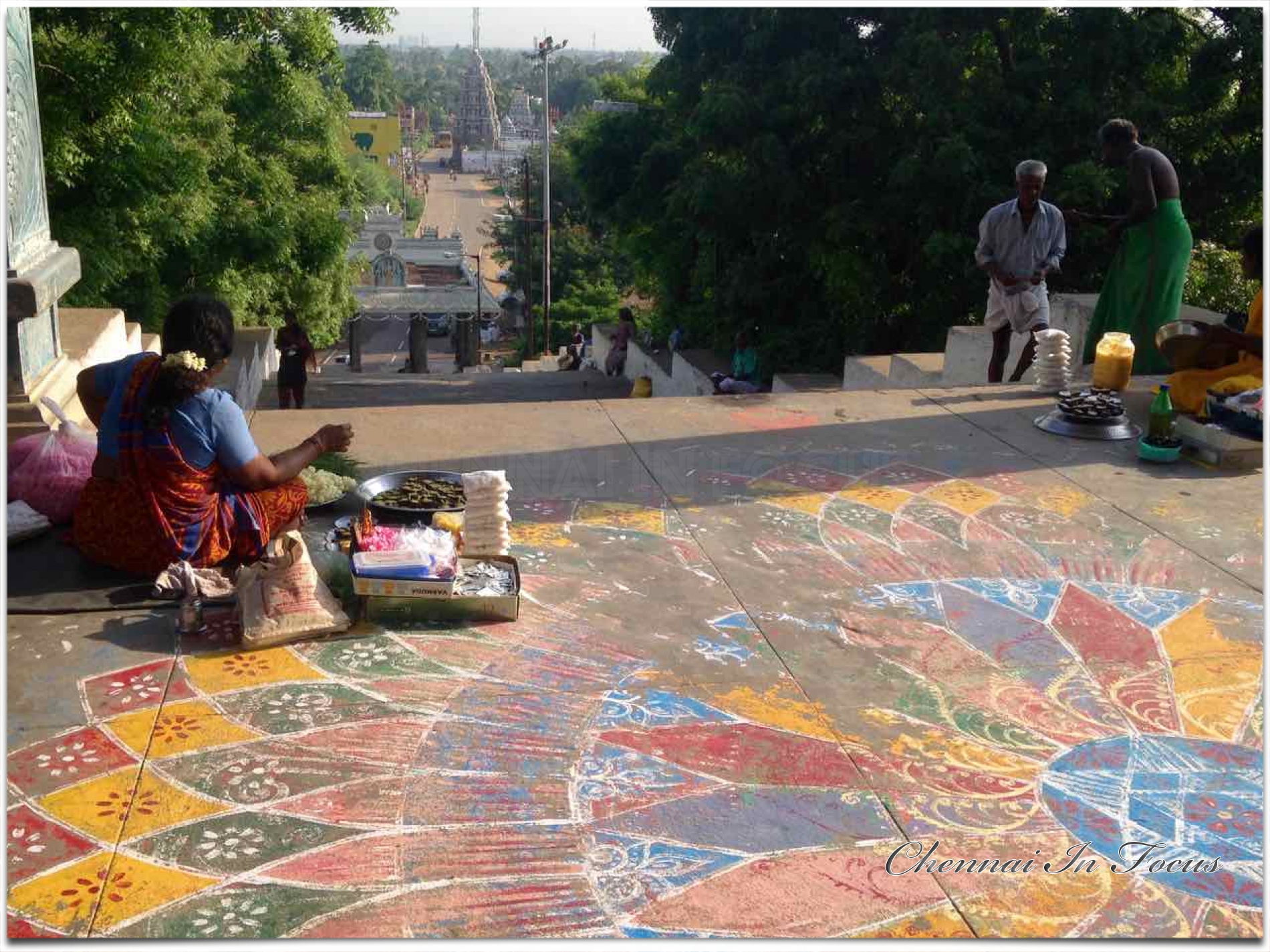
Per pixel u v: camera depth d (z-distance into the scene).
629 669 4.19
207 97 19.39
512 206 75.38
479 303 52.22
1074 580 5.04
